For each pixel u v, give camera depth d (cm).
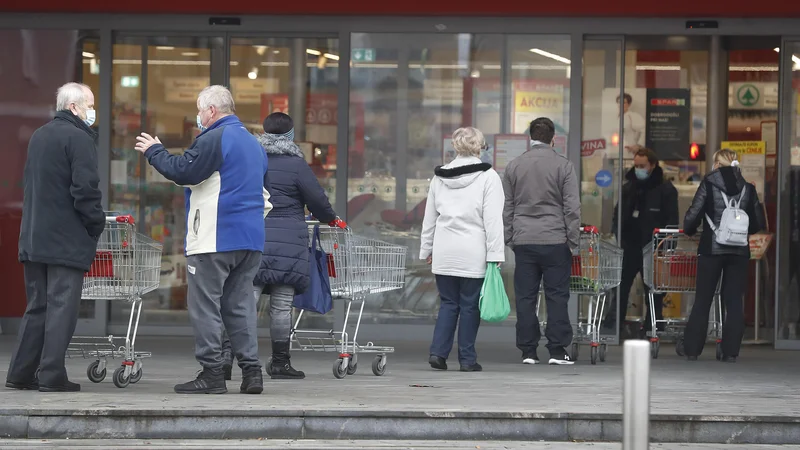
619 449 1305
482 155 2498
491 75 2494
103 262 1652
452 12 2427
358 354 2258
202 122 1530
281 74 2523
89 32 2519
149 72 2534
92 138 1560
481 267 1939
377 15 2475
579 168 2477
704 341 2194
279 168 1714
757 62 2591
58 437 1327
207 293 1503
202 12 2477
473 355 1950
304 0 2428
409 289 2495
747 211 2191
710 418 1371
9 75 2519
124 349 1669
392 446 1300
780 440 1370
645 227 2636
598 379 1811
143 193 2547
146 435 1332
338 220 1777
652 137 2658
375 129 2509
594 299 2469
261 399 1452
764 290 2547
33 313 1556
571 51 2469
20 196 2516
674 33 2442
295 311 2495
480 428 1358
